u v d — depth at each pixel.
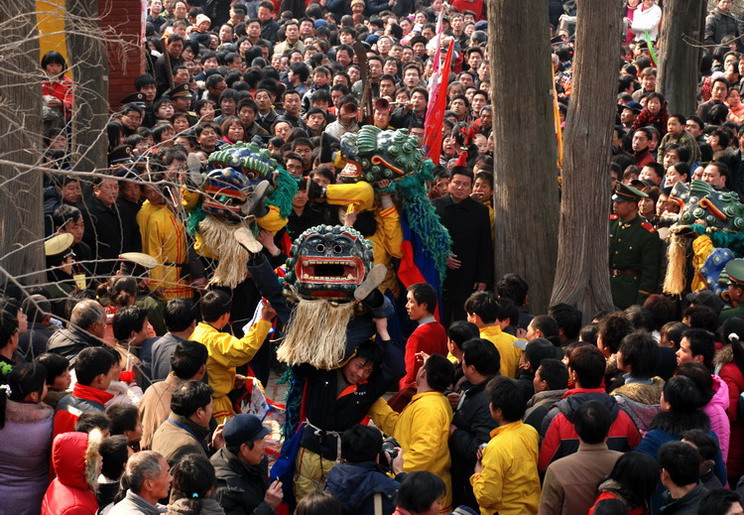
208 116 29.84
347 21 53.34
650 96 32.53
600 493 11.39
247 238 14.18
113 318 15.72
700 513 10.40
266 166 18.22
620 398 13.52
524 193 22.31
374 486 11.80
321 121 30.45
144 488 10.62
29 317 16.94
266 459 12.71
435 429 13.29
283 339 14.88
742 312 18.33
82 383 13.28
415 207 20.78
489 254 22.67
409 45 46.94
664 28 36.44
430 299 16.66
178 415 12.79
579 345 13.54
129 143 23.73
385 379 13.73
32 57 17.97
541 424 13.30
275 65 43.34
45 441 12.71
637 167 26.77
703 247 21.09
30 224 18.12
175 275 21.14
